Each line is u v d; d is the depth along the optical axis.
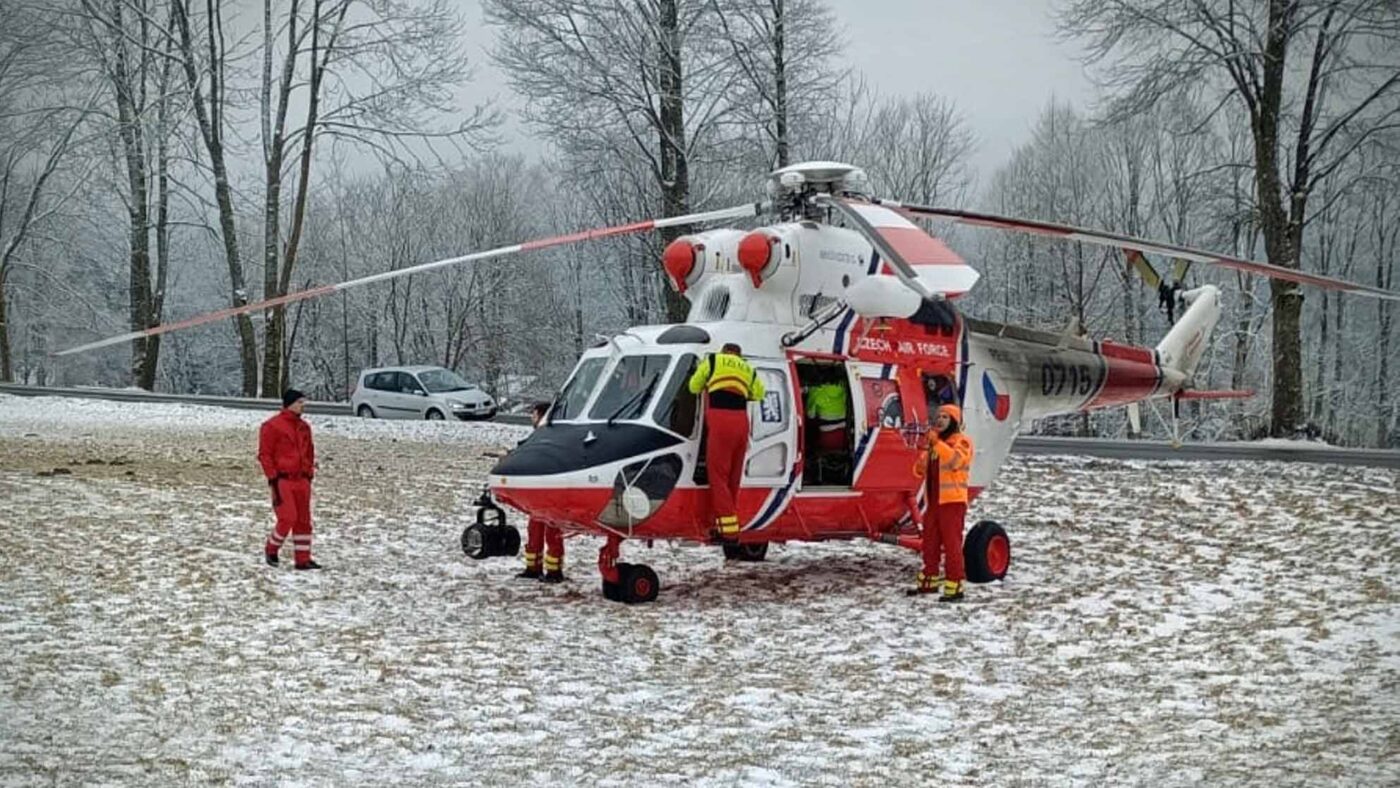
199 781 5.81
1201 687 7.91
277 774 5.98
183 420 29.30
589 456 10.28
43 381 63.50
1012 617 10.20
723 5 29.69
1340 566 11.84
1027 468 19.38
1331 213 47.03
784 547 14.14
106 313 50.59
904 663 8.67
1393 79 27.72
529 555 11.83
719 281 11.30
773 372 11.00
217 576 11.45
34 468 18.75
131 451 21.91
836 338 11.51
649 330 11.20
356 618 9.98
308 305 61.91
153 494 16.44
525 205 64.94
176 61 39.81
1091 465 19.50
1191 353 14.98
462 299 59.88
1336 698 7.51
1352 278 51.09
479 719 7.14
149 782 5.76
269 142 39.16
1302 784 5.86
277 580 11.41
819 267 11.28
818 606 10.77
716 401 10.48
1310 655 8.63
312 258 60.84
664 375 10.68
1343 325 51.50
